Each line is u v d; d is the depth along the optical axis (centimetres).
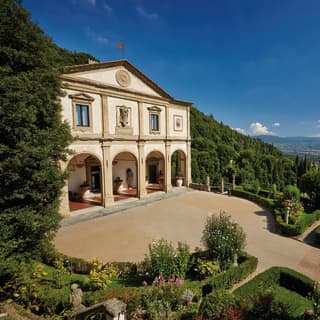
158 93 2164
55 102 806
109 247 1072
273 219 1524
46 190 710
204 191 2455
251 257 871
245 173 4344
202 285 703
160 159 2727
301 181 1908
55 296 611
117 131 1823
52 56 767
